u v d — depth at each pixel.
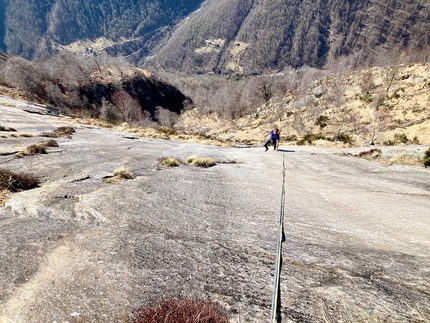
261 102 106.19
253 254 4.30
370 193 8.55
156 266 3.82
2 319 2.82
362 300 3.27
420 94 37.50
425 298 3.31
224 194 7.45
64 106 75.12
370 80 48.91
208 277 3.67
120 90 113.88
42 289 3.24
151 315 2.89
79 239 4.42
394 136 27.56
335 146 26.16
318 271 3.85
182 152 15.05
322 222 5.79
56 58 110.94
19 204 5.65
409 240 4.96
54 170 8.48
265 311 3.12
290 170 12.34
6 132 14.46
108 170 9.05
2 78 70.44
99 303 3.09
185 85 180.38
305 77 98.25
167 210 5.88
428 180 10.29
